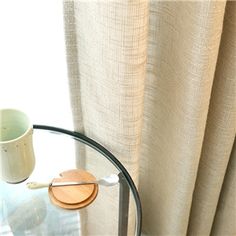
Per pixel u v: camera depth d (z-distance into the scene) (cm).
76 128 84
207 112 71
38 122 88
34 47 73
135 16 53
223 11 56
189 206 89
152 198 103
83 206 77
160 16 67
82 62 70
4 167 70
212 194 89
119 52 57
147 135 89
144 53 58
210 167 84
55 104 85
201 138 73
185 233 98
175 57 68
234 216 94
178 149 77
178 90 70
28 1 67
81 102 78
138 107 64
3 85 77
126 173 77
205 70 62
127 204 80
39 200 81
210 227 100
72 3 64
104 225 86
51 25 71
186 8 60
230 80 68
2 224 82
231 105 71
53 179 81
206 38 58
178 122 73
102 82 65
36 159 82
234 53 65
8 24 68
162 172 91
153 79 77
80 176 82
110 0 53
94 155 82
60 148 86
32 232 82
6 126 72
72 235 84
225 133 76
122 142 71
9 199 83
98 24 58
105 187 80
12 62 74
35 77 78
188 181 81
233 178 87
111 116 68
